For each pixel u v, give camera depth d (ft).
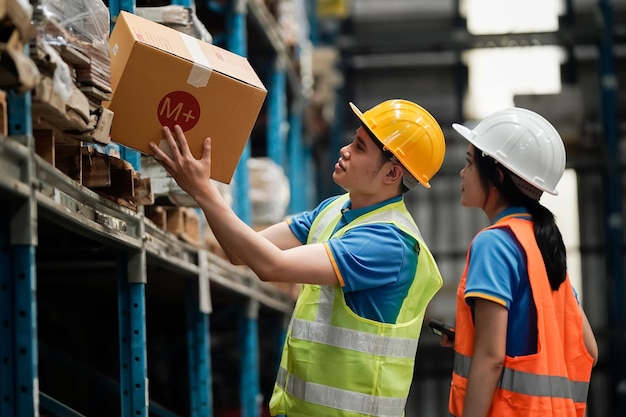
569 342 12.30
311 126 45.78
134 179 13.26
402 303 12.34
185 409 34.19
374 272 11.91
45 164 9.76
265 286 29.30
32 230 9.22
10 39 8.62
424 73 57.26
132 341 14.10
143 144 11.52
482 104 56.80
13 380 9.18
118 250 14.28
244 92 11.80
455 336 12.10
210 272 20.49
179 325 33.60
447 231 56.13
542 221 12.10
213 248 21.72
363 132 12.71
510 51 56.65
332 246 11.80
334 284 12.17
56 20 10.14
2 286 9.18
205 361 20.15
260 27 29.60
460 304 12.04
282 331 36.37
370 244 11.96
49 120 10.32
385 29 57.52
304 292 12.66
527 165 12.28
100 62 10.94
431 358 54.08
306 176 46.11
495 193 12.49
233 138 11.96
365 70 57.41
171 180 15.52
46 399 14.88
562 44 53.88
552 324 11.72
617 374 50.60
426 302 12.66
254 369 27.04
